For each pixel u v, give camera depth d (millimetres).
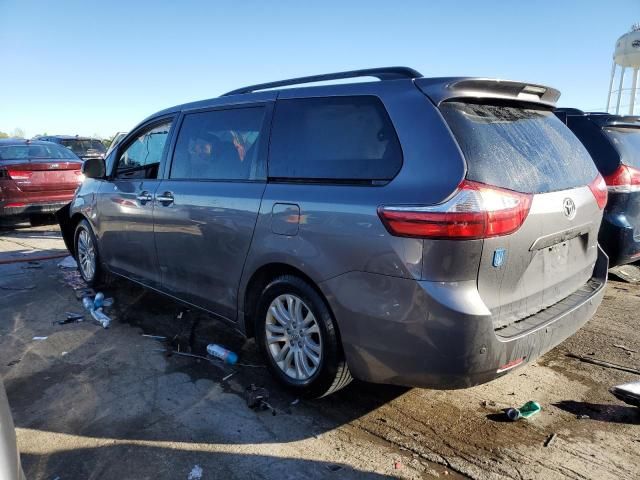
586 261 3258
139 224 4234
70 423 2918
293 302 3078
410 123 2559
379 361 2592
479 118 2617
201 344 4012
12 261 6605
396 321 2469
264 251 3082
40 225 9992
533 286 2730
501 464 2553
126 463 2566
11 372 3551
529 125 2918
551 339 2730
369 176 2645
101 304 4828
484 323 2348
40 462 2572
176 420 2947
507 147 2611
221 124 3641
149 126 4449
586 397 3186
